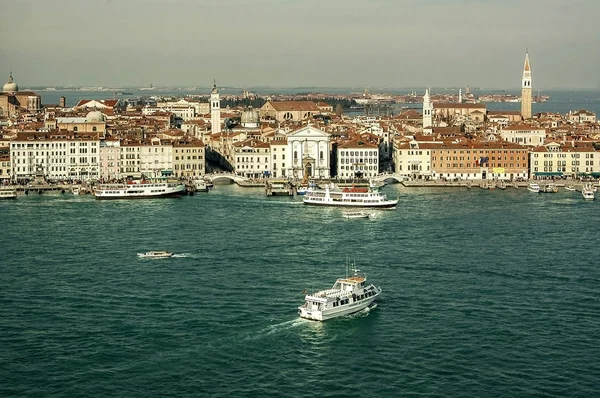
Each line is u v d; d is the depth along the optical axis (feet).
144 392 577.43
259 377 601.62
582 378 597.11
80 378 599.98
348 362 628.28
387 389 580.71
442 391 577.43
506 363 624.18
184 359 634.43
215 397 570.05
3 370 612.70
